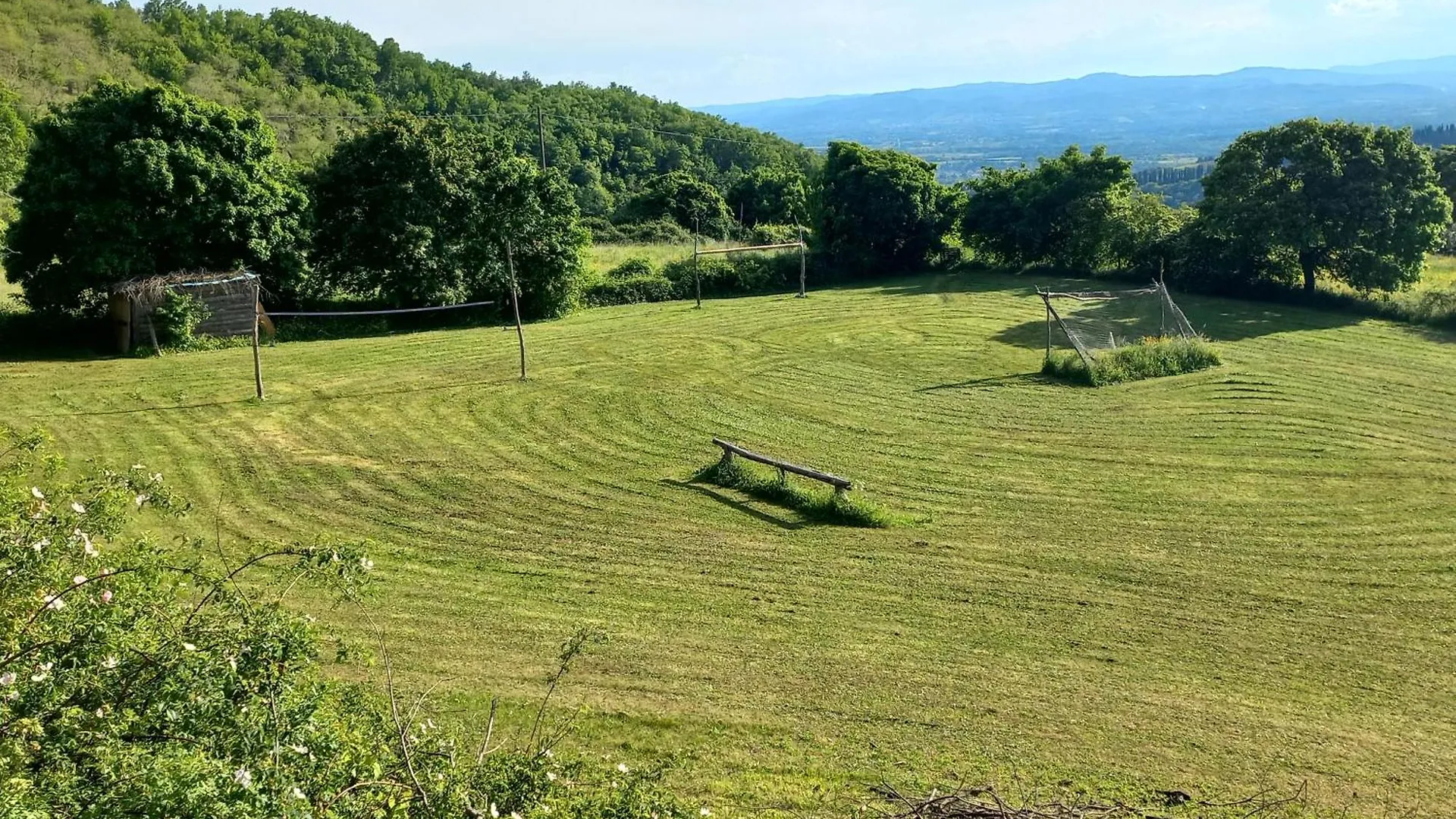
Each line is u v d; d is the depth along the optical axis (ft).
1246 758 31.42
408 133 110.11
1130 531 51.67
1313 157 113.09
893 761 31.07
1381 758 31.53
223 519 51.70
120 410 72.18
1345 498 56.49
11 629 18.49
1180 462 63.41
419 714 32.07
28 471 25.03
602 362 91.71
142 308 90.79
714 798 28.91
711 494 57.41
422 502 55.36
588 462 63.31
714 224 203.00
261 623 20.16
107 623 18.63
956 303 125.08
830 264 152.46
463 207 112.27
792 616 41.60
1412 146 112.68
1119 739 32.50
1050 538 50.65
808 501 54.49
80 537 20.75
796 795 29.17
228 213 96.02
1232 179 120.26
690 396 79.77
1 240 97.30
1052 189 146.82
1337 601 43.11
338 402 76.33
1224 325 108.06
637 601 42.88
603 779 23.54
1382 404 76.64
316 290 113.09
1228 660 37.96
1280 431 69.67
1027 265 154.20
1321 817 28.48
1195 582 45.14
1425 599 43.32
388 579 44.47
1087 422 72.64
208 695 17.95
